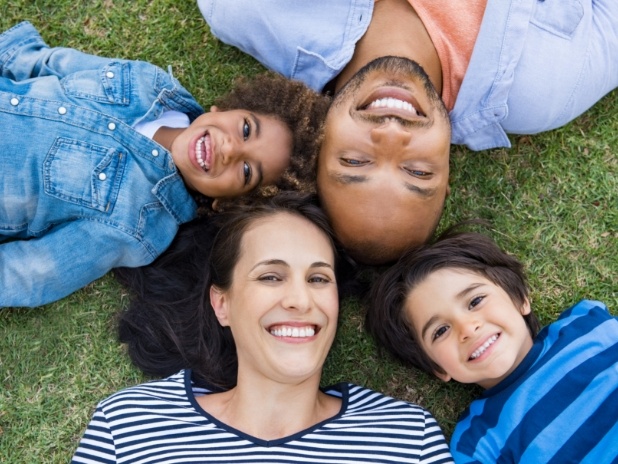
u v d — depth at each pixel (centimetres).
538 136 212
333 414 179
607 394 175
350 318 208
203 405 180
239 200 198
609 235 208
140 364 201
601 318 185
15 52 201
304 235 177
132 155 194
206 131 194
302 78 200
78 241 192
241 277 176
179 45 212
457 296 181
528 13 189
